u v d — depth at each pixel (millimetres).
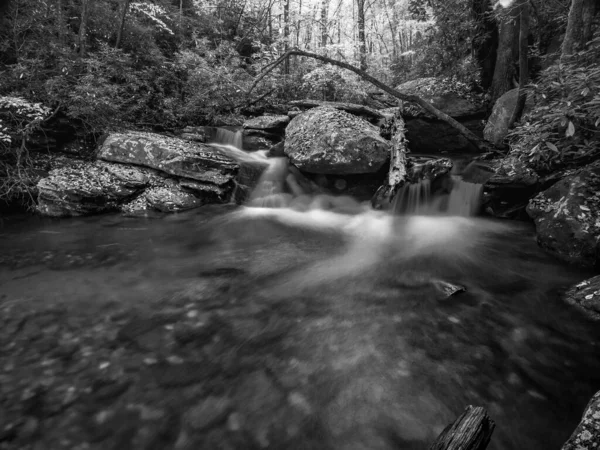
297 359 2645
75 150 7301
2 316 3143
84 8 7777
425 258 4652
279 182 7555
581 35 5414
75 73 7336
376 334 2961
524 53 6543
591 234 4035
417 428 2049
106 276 4047
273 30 17234
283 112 12039
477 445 1518
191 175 6754
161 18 11641
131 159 6852
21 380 2367
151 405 2195
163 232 5586
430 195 6406
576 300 3328
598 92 3752
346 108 9656
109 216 6129
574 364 2561
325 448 1932
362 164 6676
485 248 4867
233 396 2279
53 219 5922
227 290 3762
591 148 4543
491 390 2320
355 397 2273
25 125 6441
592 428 1590
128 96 8727
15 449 1883
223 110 10961
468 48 9727
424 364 2582
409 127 8992
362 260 4633
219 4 14406
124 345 2773
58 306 3348
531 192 5445
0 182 6027
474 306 3395
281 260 4633
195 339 2877
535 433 2000
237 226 5977
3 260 4418
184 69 10445
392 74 17547
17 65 6445
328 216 6641
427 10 10750
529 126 4754
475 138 7613
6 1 6797
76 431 2004
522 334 2928
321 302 3523
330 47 13719
